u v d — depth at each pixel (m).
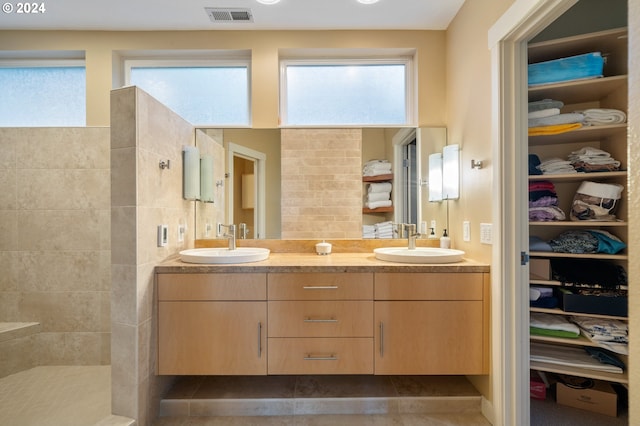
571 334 1.77
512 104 1.60
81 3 2.01
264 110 2.36
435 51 2.36
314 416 1.78
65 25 2.24
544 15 1.37
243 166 2.38
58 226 2.26
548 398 1.92
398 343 1.74
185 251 2.03
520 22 1.44
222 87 2.48
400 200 2.38
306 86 2.48
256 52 2.34
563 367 1.77
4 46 2.28
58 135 2.25
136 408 1.58
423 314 1.74
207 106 2.47
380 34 2.35
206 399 1.80
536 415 1.76
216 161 2.37
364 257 2.12
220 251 2.14
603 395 1.77
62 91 2.44
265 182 2.38
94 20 2.19
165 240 1.86
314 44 2.34
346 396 1.82
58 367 2.25
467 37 1.99
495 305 1.65
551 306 1.80
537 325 1.81
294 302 1.74
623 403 1.83
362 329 1.74
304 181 2.38
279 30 2.34
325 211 2.38
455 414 1.79
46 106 2.44
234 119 2.46
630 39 0.60
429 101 2.37
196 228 2.35
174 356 1.73
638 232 0.58
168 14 2.14
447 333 1.74
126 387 1.59
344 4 2.05
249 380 2.00
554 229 2.05
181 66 2.45
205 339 1.73
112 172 1.61
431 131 2.36
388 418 1.76
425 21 2.25
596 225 1.81
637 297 0.58
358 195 2.38
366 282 1.74
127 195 1.59
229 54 2.43
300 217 2.38
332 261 1.92
